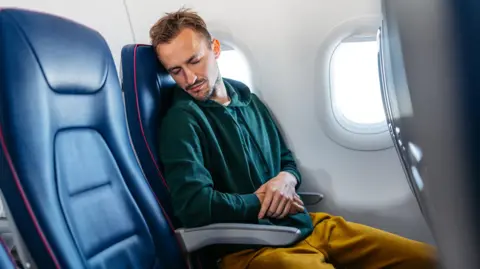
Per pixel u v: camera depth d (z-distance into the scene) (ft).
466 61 0.77
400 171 5.38
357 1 4.99
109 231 3.25
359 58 5.16
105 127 3.47
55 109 2.89
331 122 5.35
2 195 2.54
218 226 3.82
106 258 3.13
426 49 0.89
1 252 2.22
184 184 3.90
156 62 4.40
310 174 5.63
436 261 1.13
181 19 4.37
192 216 3.84
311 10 5.13
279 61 5.33
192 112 4.28
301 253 4.03
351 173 5.51
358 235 4.38
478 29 0.76
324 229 4.51
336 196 5.61
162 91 4.43
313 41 5.19
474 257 0.85
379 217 5.55
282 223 4.27
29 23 2.76
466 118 0.78
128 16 5.73
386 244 4.28
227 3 5.32
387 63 1.61
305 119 5.45
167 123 4.20
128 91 4.04
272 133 5.12
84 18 5.88
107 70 3.51
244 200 4.02
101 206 3.24
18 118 2.55
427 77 0.89
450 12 0.79
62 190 2.83
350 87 5.26
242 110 4.82
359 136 5.34
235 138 4.44
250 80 5.47
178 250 3.86
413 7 0.97
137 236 3.55
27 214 2.53
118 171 3.53
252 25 5.31
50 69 2.84
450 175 0.84
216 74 4.59
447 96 0.82
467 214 0.83
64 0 5.90
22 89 2.59
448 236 0.93
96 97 3.38
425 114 0.91
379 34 2.32
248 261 4.03
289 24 5.22
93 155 3.29
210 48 4.54
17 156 2.52
